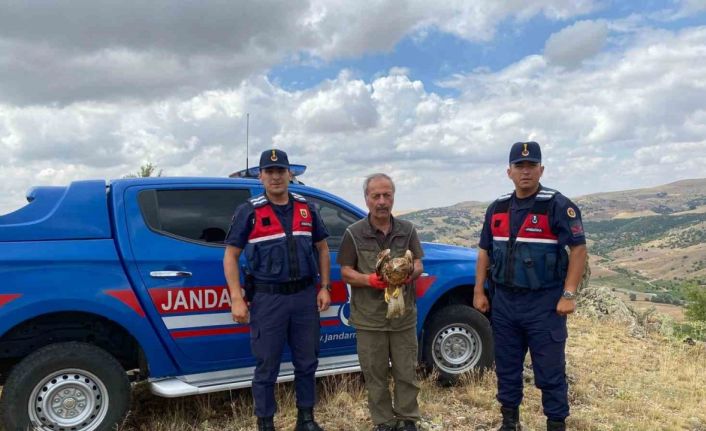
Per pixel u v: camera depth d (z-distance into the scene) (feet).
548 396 11.27
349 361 14.29
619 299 32.09
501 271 11.34
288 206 11.35
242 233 11.07
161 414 13.76
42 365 10.70
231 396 14.47
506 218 11.35
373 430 12.46
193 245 12.40
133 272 11.66
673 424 14.33
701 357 24.68
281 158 10.93
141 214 12.10
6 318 10.49
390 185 11.22
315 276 11.53
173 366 12.17
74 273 11.14
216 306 12.40
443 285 15.12
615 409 15.15
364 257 11.46
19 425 10.51
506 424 12.09
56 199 11.78
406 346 11.69
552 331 11.02
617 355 22.49
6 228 10.95
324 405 14.06
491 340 15.69
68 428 10.98
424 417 13.44
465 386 15.03
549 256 10.90
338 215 14.33
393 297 11.00
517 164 11.00
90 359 11.07
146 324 11.75
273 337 11.16
